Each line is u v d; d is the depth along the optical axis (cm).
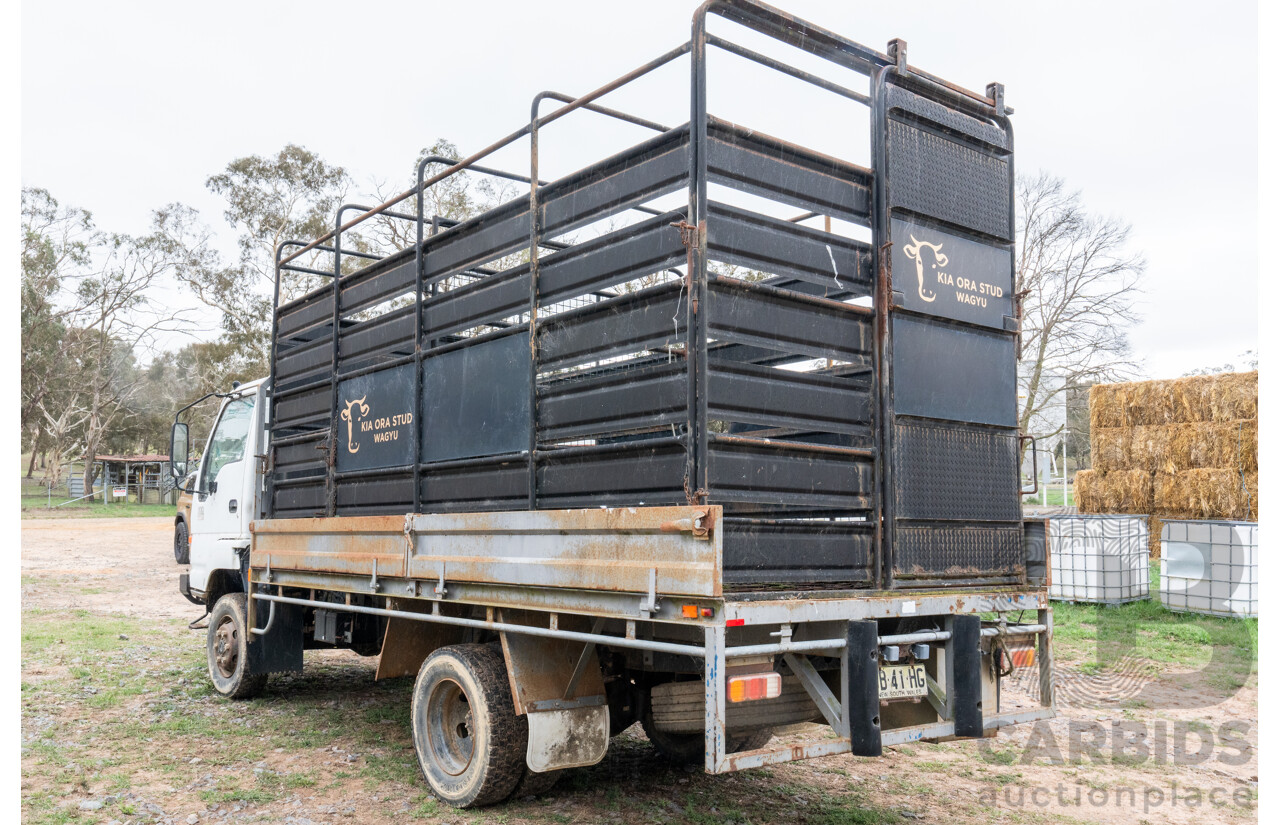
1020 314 454
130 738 563
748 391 344
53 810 429
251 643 643
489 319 445
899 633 400
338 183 3525
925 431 404
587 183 389
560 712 412
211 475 768
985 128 446
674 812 432
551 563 374
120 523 2997
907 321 401
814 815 435
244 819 420
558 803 442
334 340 584
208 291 3631
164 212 3806
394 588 483
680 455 332
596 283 380
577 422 382
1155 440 1761
